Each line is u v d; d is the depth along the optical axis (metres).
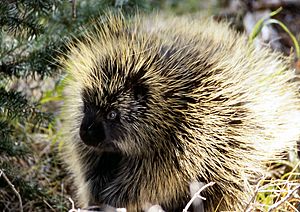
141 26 5.00
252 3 6.76
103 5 5.51
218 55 4.78
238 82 4.72
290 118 4.97
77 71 4.75
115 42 4.74
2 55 5.05
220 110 4.64
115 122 4.54
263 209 4.66
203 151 4.63
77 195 5.23
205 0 7.55
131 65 4.54
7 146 5.07
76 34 5.28
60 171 5.72
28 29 4.93
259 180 4.82
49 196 5.30
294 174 4.92
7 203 5.18
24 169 5.58
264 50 5.43
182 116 4.61
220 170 4.67
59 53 5.11
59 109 6.05
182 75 4.60
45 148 5.80
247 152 4.71
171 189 4.70
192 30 5.11
